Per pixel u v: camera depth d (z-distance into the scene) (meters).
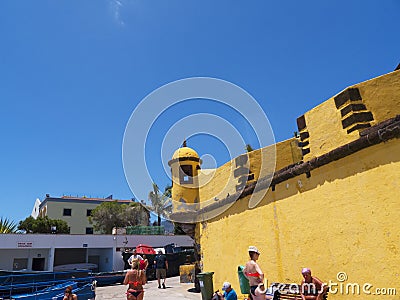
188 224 14.04
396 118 5.37
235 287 10.02
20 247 26.31
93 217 43.19
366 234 5.65
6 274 16.94
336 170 6.45
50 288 13.85
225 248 10.96
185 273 16.81
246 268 6.69
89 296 12.67
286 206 7.90
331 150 6.61
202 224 13.19
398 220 5.14
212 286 10.96
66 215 50.91
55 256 31.61
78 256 32.59
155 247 31.16
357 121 6.28
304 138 7.66
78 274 17.86
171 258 24.64
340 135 6.60
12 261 26.80
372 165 5.68
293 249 7.50
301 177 7.46
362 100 6.42
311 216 7.02
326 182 6.68
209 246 12.34
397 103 6.23
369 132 5.82
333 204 6.44
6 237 26.08
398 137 5.28
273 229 8.33
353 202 5.98
